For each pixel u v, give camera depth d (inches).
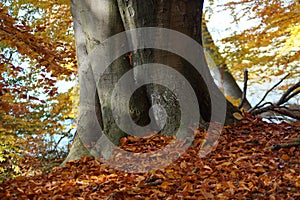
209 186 172.4
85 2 220.4
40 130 298.2
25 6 342.3
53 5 323.9
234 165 183.6
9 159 290.5
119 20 219.1
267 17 310.2
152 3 209.6
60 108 307.6
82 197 172.4
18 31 249.8
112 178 185.9
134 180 181.8
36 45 254.4
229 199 165.5
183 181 177.0
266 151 192.4
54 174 196.4
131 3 212.1
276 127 216.4
